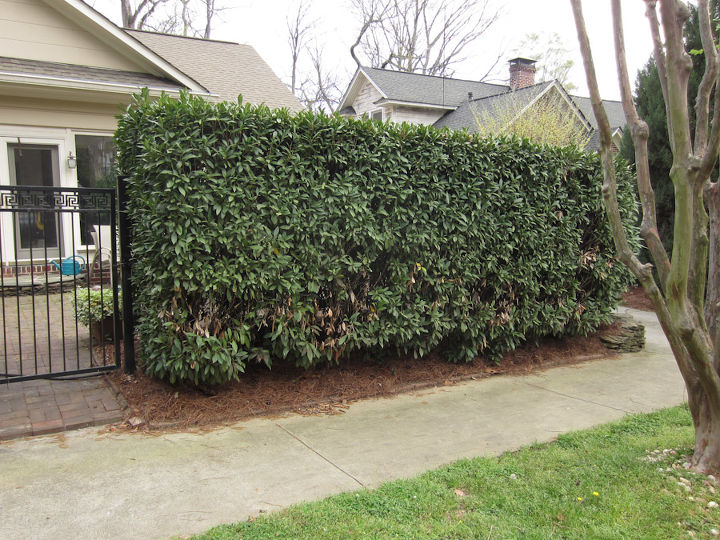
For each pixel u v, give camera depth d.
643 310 10.34
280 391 4.86
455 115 18.41
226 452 3.76
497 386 5.54
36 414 4.21
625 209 6.87
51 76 8.57
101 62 9.77
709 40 3.24
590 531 2.80
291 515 2.88
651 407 4.93
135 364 5.12
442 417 4.60
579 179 6.57
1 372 5.11
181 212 3.99
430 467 3.60
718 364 3.38
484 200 5.57
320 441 4.02
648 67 10.64
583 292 6.79
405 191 4.96
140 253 4.24
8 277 9.13
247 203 4.30
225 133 4.33
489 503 3.07
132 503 3.02
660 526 2.87
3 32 8.92
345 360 5.50
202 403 4.47
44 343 6.15
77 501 3.02
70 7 9.19
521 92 16.45
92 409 4.35
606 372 6.15
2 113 9.07
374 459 3.71
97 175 10.16
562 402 5.05
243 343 4.37
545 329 6.34
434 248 5.31
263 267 4.35
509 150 5.79
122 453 3.68
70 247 9.79
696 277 3.46
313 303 4.75
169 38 14.54
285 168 4.43
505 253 5.73
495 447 3.97
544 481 3.34
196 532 2.74
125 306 4.95
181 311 4.17
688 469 3.51
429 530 2.77
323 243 4.68
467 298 5.63
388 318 5.13
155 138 4.11
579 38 3.37
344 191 4.63
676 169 3.23
